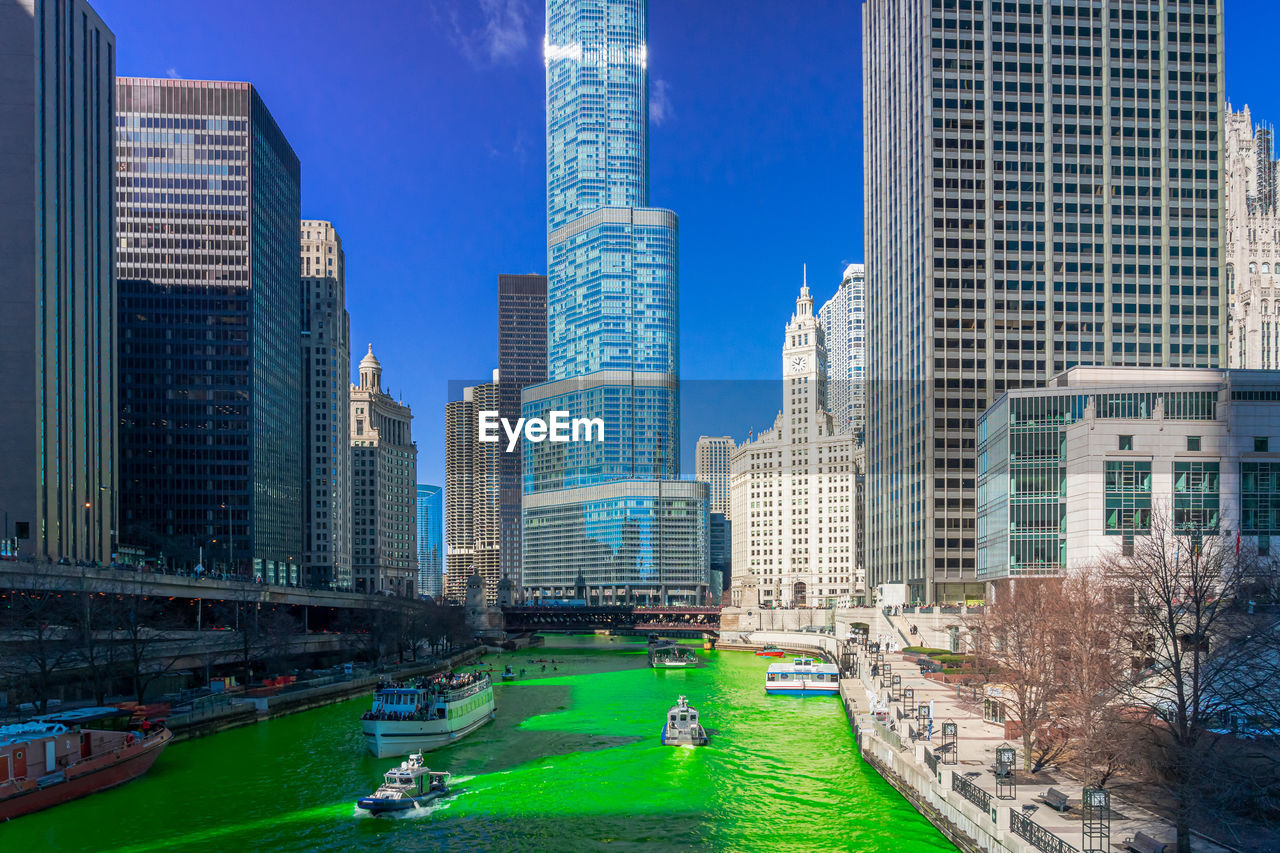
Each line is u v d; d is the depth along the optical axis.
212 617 175.88
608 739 108.06
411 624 193.88
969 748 74.12
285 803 78.56
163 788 83.69
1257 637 56.31
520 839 68.69
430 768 91.44
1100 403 135.50
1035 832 49.41
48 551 168.75
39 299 167.75
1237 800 49.75
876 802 75.94
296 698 127.06
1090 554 120.69
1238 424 120.12
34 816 74.12
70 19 186.38
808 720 122.19
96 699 104.69
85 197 192.25
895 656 155.50
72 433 182.00
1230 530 104.19
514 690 162.12
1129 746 55.06
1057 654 69.31
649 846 66.69
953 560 194.25
